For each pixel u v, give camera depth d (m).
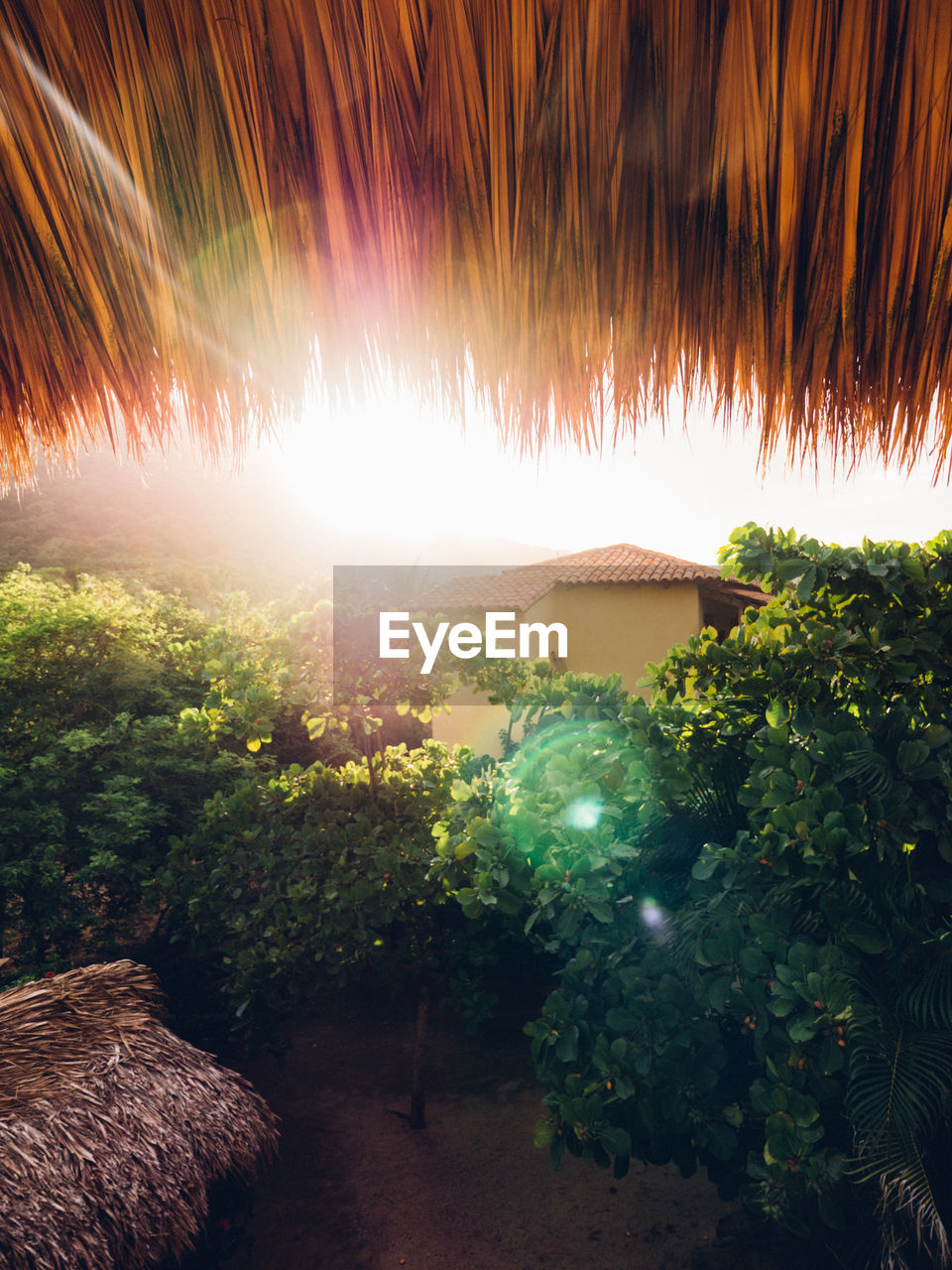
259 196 0.86
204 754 6.41
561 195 0.84
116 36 0.82
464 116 0.83
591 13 0.78
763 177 0.78
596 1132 2.27
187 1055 3.16
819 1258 2.22
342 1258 3.37
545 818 2.74
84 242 0.91
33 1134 2.46
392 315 0.91
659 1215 3.51
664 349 0.87
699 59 0.77
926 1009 1.90
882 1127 1.70
